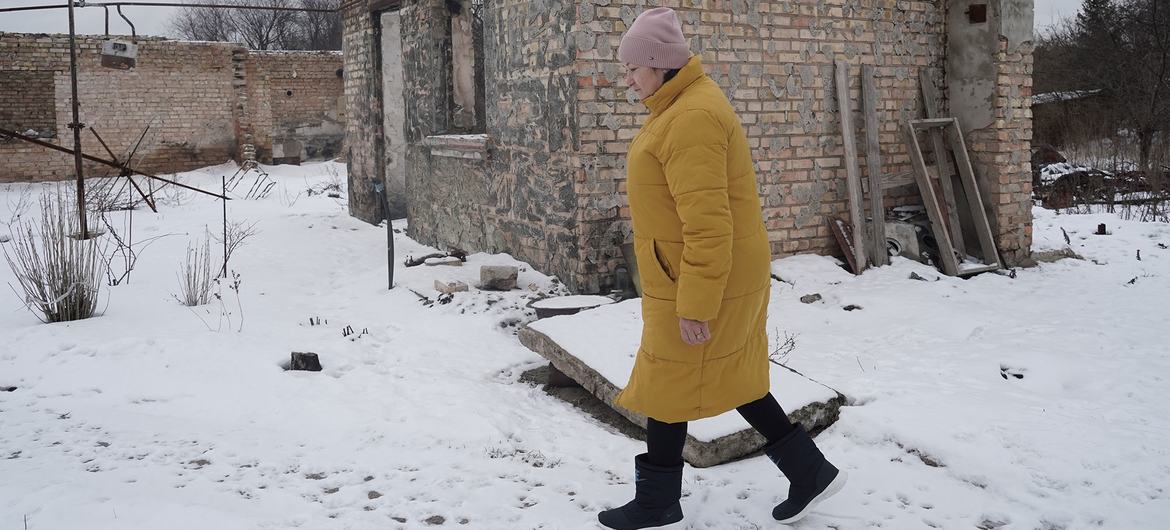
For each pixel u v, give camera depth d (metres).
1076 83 22.83
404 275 7.64
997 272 7.78
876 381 4.54
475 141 8.19
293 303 7.03
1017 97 7.83
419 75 9.58
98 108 19.09
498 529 2.84
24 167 18.55
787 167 7.51
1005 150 7.81
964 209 8.12
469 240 8.74
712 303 2.43
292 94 21.12
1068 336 5.49
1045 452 3.45
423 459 3.58
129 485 3.12
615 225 6.74
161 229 11.12
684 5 6.88
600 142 6.61
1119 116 19.95
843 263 7.64
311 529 2.82
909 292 6.76
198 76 20.02
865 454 3.56
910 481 3.24
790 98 7.45
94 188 14.07
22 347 5.27
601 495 3.13
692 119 2.46
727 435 3.47
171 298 6.92
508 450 3.74
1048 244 8.63
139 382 4.74
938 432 3.66
